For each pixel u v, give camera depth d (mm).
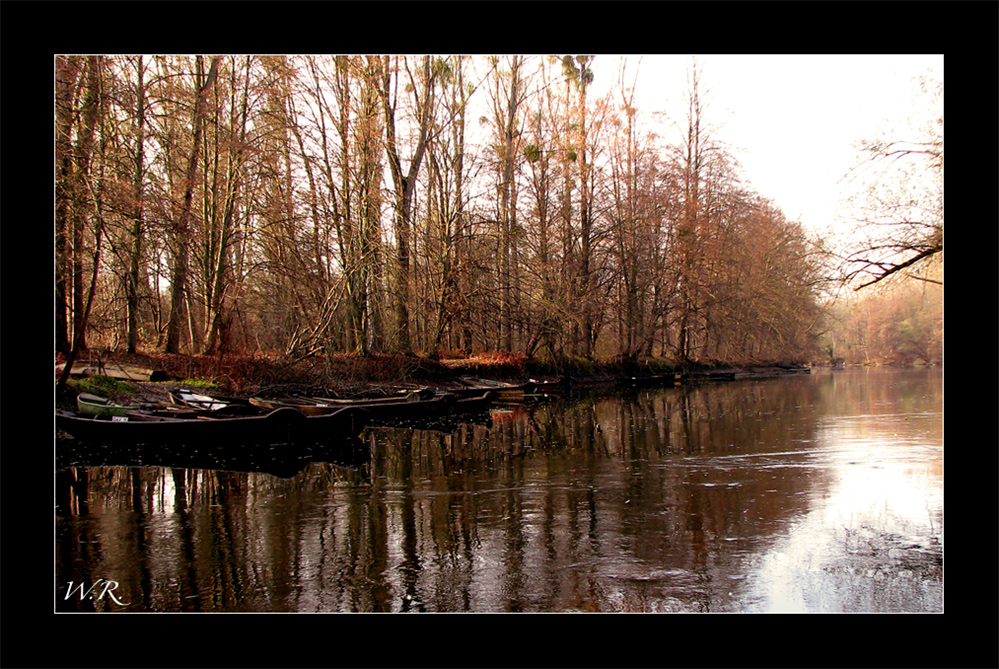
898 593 5363
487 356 26656
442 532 6938
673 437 13133
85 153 12867
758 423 15070
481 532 6930
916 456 10492
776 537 6699
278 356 17781
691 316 36156
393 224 20891
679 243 31844
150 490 8711
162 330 21484
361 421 13344
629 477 9367
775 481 8977
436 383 21469
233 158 16688
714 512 7543
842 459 10383
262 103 16984
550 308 24672
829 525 7039
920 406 17906
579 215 29828
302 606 5234
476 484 9055
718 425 14891
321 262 19188
